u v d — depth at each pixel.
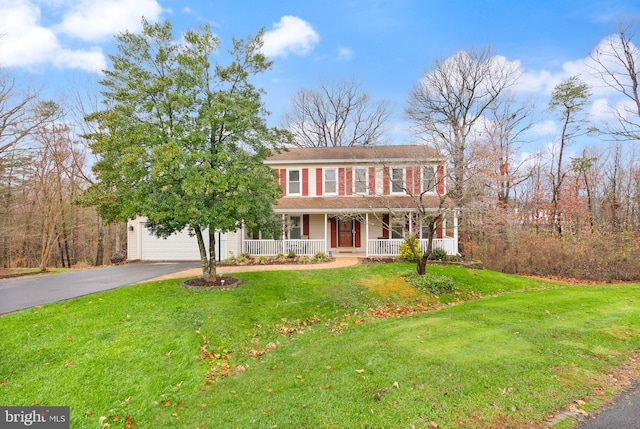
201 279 10.38
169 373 5.12
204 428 3.64
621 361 5.04
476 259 16.20
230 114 9.03
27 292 9.32
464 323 7.02
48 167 17.97
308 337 7.12
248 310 8.15
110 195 8.27
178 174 8.07
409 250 14.16
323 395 4.12
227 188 8.49
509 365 4.78
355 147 20.36
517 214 19.66
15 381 4.74
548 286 12.62
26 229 19.98
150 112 8.66
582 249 14.80
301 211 16.53
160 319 7.19
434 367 4.74
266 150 10.04
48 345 5.80
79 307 7.74
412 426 3.38
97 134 9.11
